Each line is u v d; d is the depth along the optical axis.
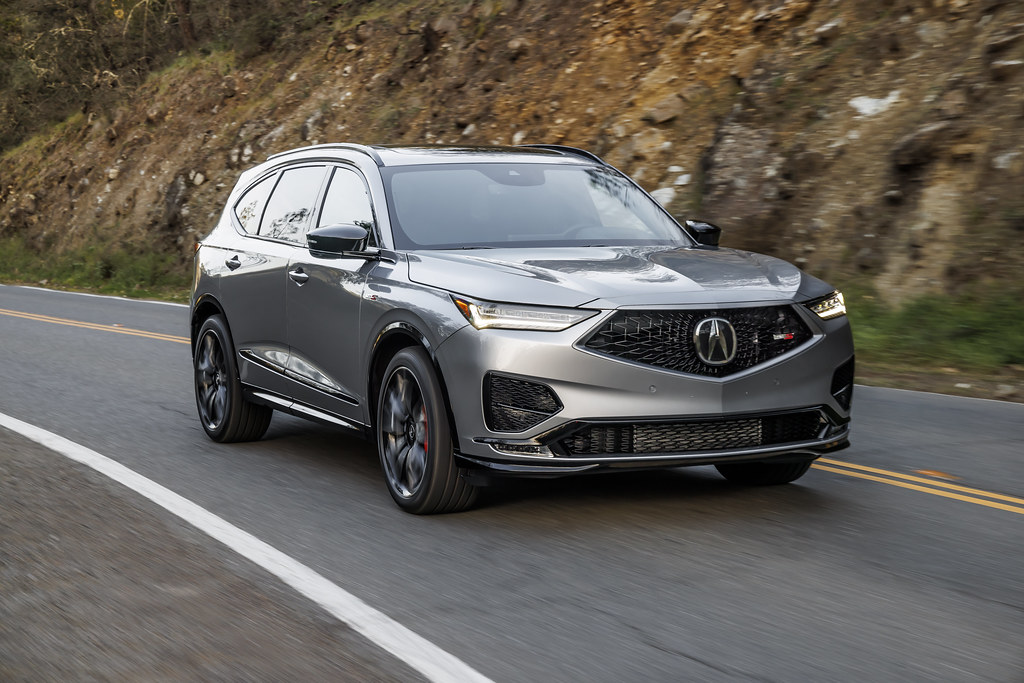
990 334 11.38
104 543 5.24
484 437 5.25
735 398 5.24
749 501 5.95
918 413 8.77
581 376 5.10
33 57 34.62
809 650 3.81
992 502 5.93
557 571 4.75
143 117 30.58
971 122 13.18
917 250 12.86
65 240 30.03
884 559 4.89
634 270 5.56
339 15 27.92
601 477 6.54
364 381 6.09
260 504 5.97
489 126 20.70
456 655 3.79
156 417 8.80
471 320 5.28
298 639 3.97
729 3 18.05
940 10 14.78
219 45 30.08
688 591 4.46
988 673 3.59
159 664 3.76
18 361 12.30
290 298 6.86
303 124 25.36
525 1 22.03
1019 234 12.13
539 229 6.34
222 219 8.29
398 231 6.19
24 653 3.88
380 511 5.81
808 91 15.47
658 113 17.38
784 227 14.46
